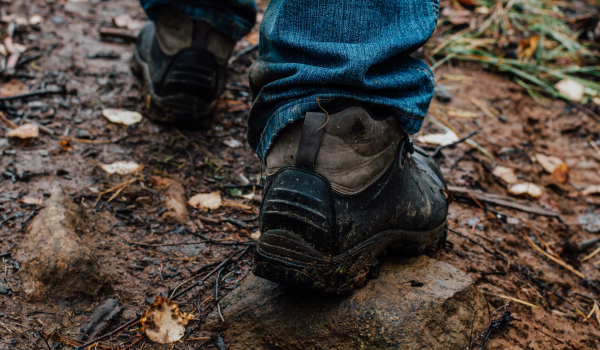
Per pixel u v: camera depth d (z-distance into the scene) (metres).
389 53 1.05
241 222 1.52
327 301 1.14
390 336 1.09
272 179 1.09
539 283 1.48
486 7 3.24
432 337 1.11
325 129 1.03
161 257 1.34
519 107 2.54
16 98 1.93
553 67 2.85
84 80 2.15
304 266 1.02
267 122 1.12
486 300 1.28
